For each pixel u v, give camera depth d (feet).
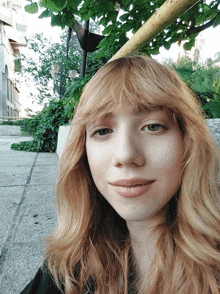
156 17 3.20
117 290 2.17
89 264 2.33
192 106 1.98
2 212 8.16
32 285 2.48
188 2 2.74
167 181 1.70
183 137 1.86
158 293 1.92
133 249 2.26
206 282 1.83
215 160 2.11
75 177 2.48
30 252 5.66
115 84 1.84
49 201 9.34
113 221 2.53
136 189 1.64
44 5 5.68
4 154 22.98
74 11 5.94
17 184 11.93
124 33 7.16
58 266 2.40
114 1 6.30
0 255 5.53
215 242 1.98
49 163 18.43
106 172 1.77
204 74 7.07
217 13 6.46
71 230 2.51
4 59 99.25
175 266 1.92
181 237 1.98
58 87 33.12
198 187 1.92
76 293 2.24
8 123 59.67
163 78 1.92
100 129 1.81
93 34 8.23
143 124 1.70
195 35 7.24
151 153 1.66
